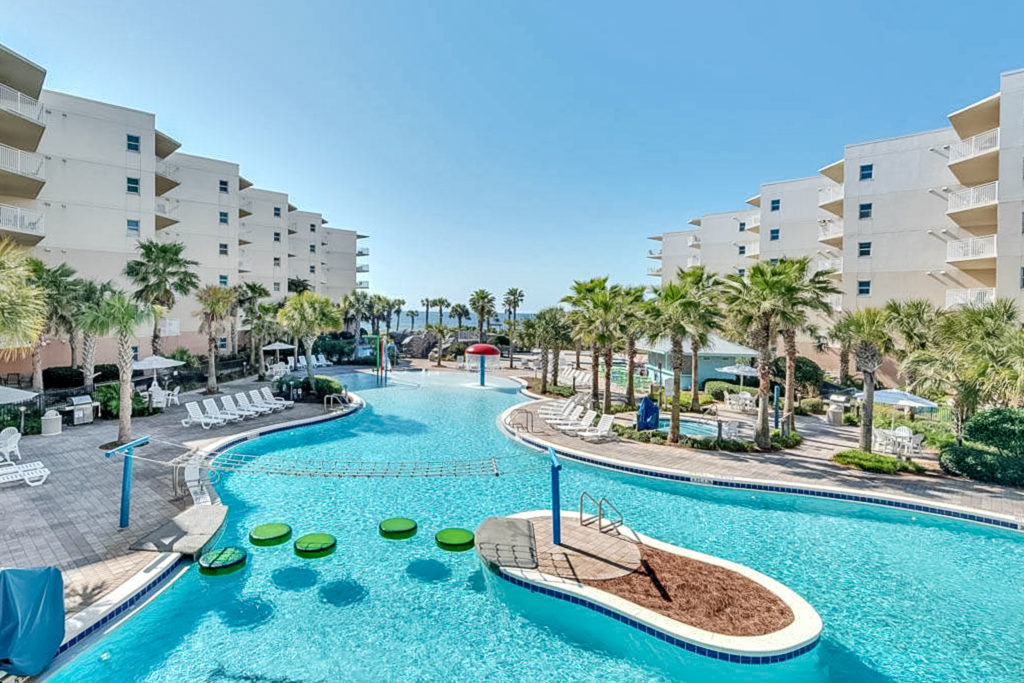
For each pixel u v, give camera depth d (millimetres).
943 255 31516
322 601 8867
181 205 44125
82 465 14625
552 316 32031
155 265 27250
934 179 31812
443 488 14734
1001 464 14359
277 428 20266
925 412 24125
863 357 16828
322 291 67750
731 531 11992
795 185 42531
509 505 13484
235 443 18109
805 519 12750
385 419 24234
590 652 7789
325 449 18391
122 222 33625
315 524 12062
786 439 18641
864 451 16734
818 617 7910
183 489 12883
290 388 27094
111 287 26734
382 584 9461
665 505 13547
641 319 19766
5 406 18578
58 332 24000
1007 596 9359
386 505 13367
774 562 10547
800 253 42188
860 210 34094
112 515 11086
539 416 23516
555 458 10562
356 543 11070
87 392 22344
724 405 28547
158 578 8703
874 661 7578
